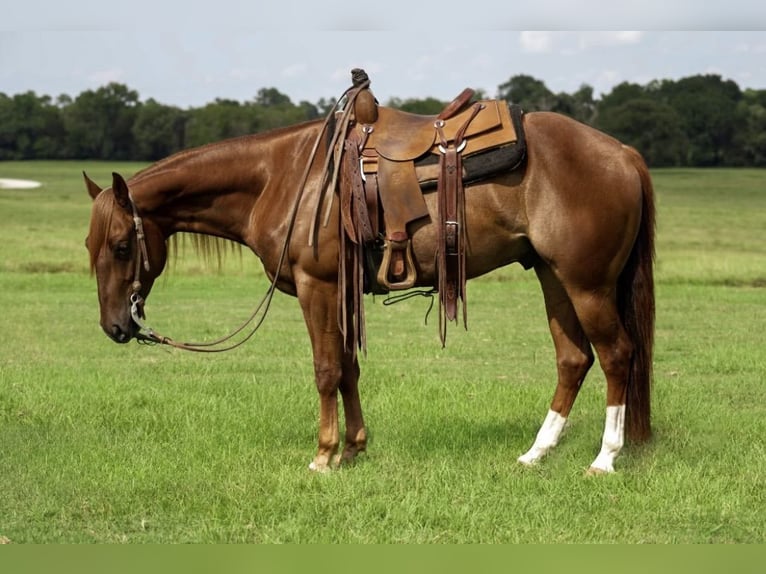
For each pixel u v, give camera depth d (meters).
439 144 4.84
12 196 45.59
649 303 5.06
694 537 4.28
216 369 8.54
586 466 5.17
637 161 4.95
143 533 4.38
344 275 4.93
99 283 5.21
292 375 8.24
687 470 4.99
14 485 4.93
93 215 5.18
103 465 5.20
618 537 4.29
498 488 4.84
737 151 62.62
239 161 5.22
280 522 4.48
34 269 17.98
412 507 4.54
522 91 60.69
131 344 10.04
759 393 7.32
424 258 4.93
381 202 4.86
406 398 6.91
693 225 33.28
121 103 80.25
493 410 6.58
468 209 4.84
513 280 16.50
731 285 16.28
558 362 5.33
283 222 5.08
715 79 67.00
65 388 7.27
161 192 5.22
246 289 15.44
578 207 4.80
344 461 5.38
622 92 66.00
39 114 80.62
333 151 4.95
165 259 5.43
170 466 5.20
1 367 8.42
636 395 5.12
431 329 11.35
